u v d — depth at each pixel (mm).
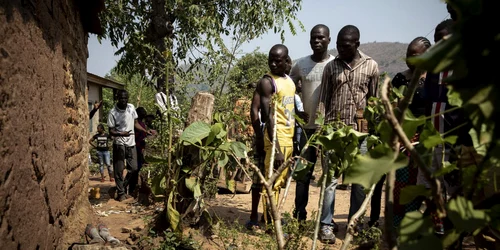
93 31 5164
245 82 7363
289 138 4312
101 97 17875
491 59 908
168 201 3516
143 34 9750
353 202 4199
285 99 4277
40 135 2682
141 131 7379
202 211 4137
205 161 3297
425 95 3291
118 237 4301
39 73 2717
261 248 3557
